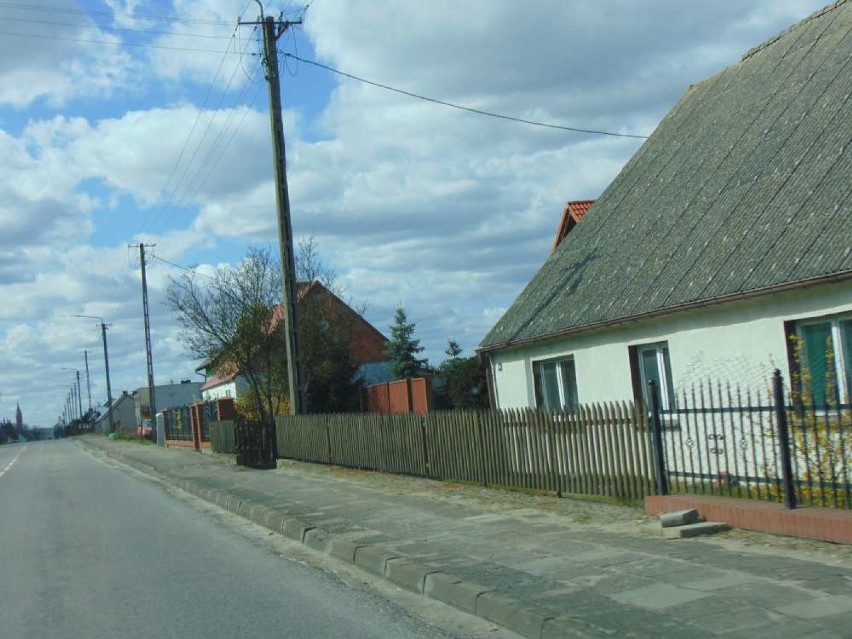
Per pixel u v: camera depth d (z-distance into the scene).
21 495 21.16
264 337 30.42
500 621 6.69
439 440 15.39
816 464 8.39
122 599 8.46
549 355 15.57
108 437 76.06
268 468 23.33
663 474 10.30
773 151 13.28
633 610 6.23
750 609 5.98
